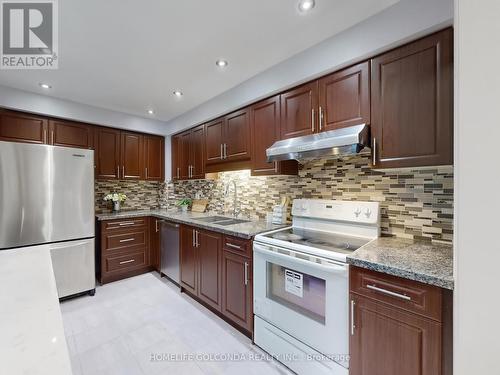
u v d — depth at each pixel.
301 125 1.88
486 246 0.86
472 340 0.89
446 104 1.23
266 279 1.76
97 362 1.68
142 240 3.30
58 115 2.72
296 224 2.15
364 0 1.33
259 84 2.17
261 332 1.81
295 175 2.29
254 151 2.28
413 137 1.33
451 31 1.22
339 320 1.34
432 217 1.54
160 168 3.75
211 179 3.26
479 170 0.86
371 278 1.22
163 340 1.92
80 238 2.62
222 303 2.18
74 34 1.62
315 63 1.74
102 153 3.14
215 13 1.44
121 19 1.48
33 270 1.06
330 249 1.48
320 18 1.47
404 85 1.36
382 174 1.75
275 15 1.45
